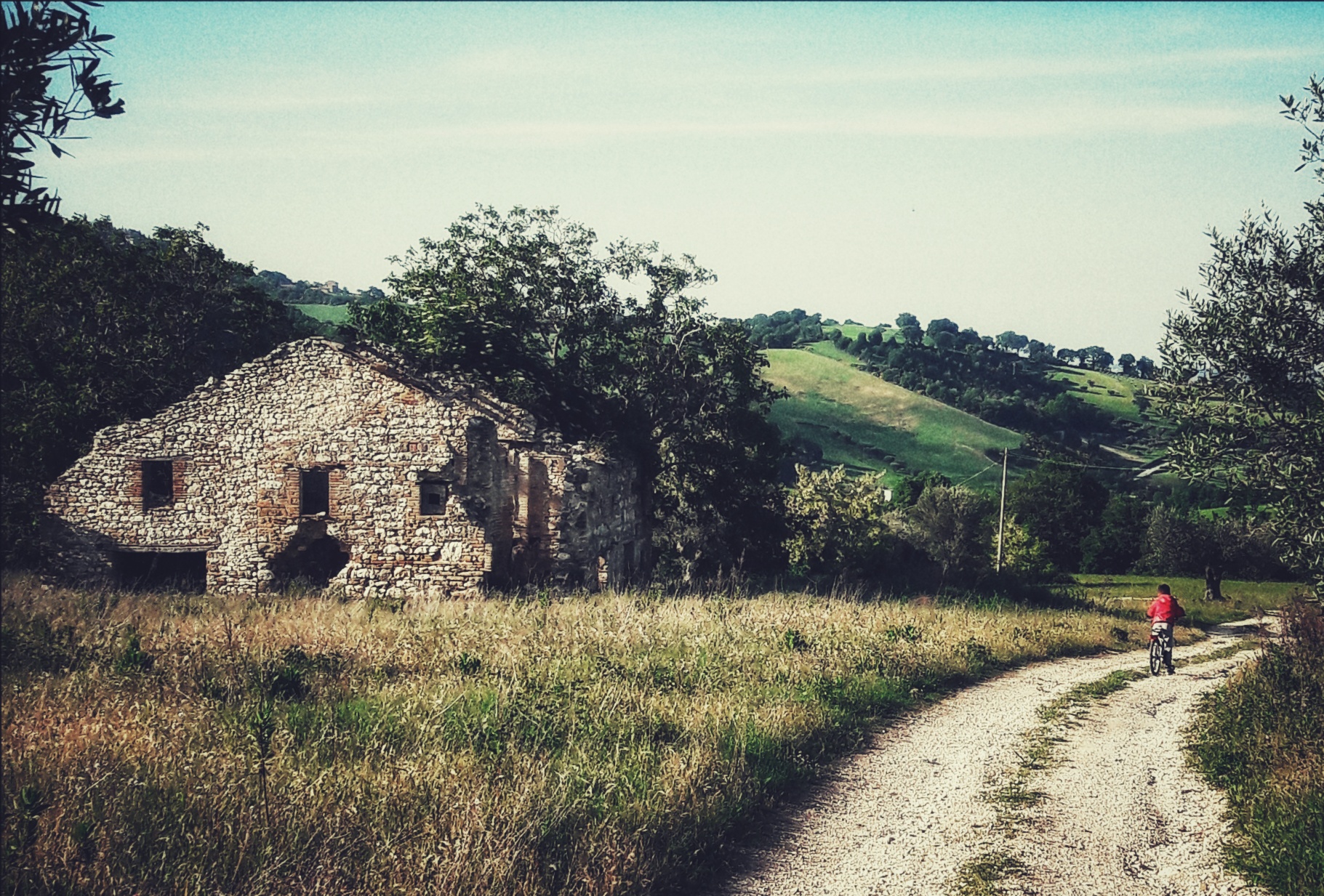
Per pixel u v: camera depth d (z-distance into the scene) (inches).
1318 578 511.2
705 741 424.8
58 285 1321.4
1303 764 405.7
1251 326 506.6
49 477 1222.3
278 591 1088.8
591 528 1162.6
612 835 315.0
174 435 1123.3
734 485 1605.6
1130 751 494.0
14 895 255.1
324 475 1163.9
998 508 2783.0
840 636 717.3
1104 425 4982.8
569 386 1482.5
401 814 314.2
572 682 514.6
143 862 277.4
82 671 497.0
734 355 1542.8
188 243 1572.3
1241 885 315.0
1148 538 2429.9
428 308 1418.6
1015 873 326.6
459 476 1093.1
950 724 548.1
